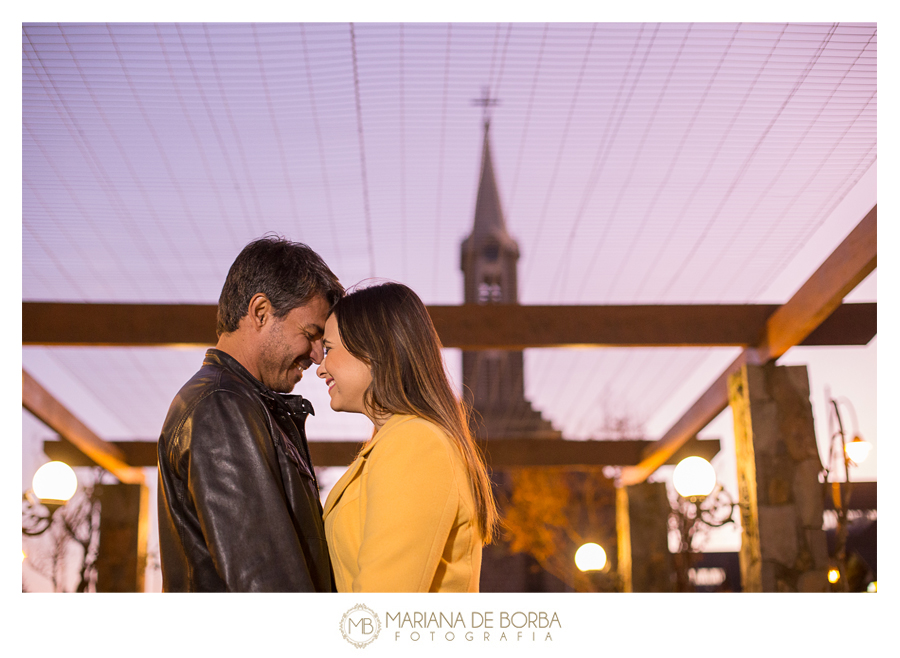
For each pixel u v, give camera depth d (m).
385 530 1.47
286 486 1.65
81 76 3.28
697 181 4.18
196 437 1.57
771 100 3.53
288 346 1.82
